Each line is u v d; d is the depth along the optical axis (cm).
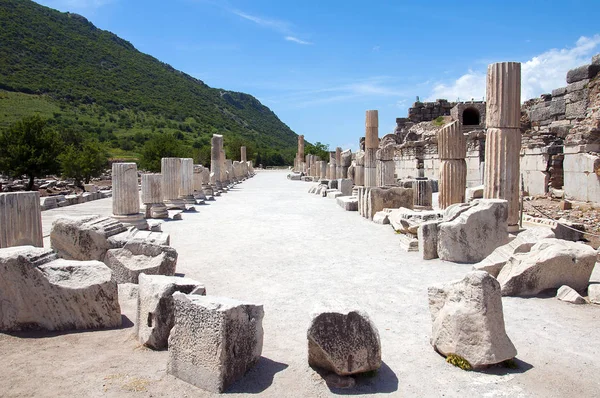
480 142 2723
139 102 11800
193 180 2594
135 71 13712
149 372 546
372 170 2389
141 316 626
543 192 2198
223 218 1912
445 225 1088
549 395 502
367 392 509
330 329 523
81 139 6016
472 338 561
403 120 5003
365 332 530
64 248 940
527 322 703
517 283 820
